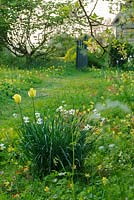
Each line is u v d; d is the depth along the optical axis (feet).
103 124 15.20
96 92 23.94
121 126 15.61
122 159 11.86
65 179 10.36
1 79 31.12
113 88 24.17
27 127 11.47
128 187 10.00
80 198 9.39
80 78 37.04
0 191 10.41
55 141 11.10
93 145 11.75
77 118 12.22
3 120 18.86
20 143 11.80
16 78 32.50
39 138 11.20
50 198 9.71
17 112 20.53
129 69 35.37
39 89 28.91
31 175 11.27
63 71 42.01
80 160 11.03
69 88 28.63
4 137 14.32
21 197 10.00
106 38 12.90
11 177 11.12
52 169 11.21
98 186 10.25
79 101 21.49
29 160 11.43
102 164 11.34
